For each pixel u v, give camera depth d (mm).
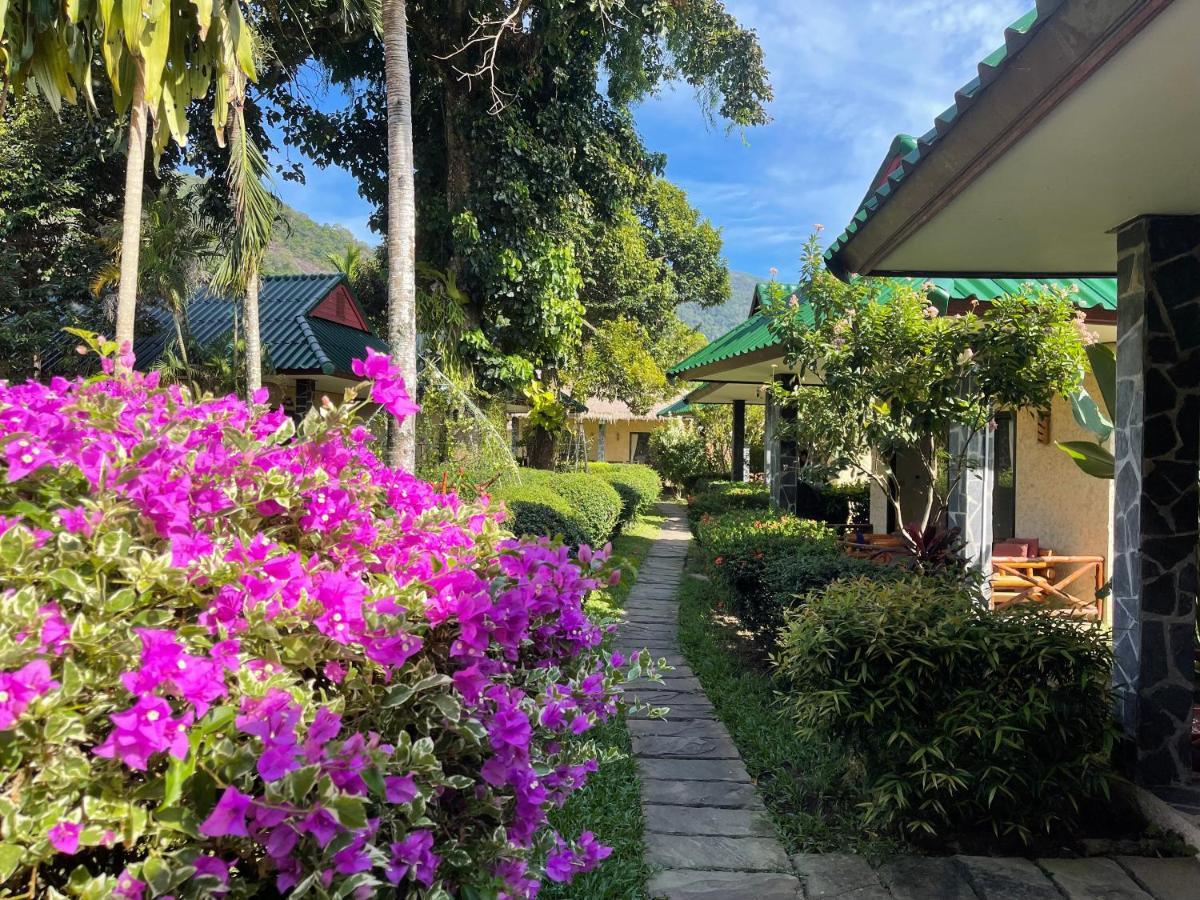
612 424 34156
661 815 3580
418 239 11242
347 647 1498
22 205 12086
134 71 4926
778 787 3881
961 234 3920
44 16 4441
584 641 2307
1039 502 8281
